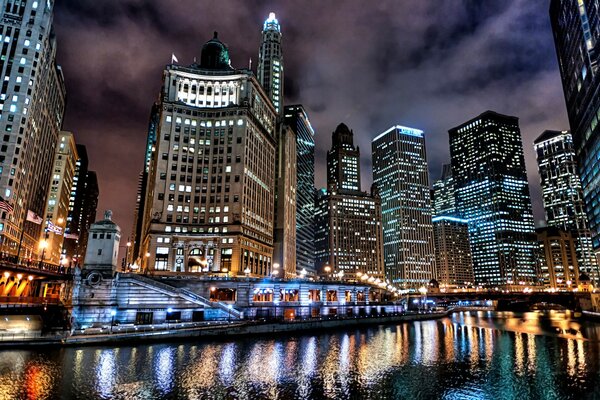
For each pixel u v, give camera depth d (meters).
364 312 124.38
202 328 71.44
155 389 40.16
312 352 62.56
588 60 137.88
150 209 153.38
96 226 79.62
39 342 56.31
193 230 139.50
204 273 131.00
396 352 65.12
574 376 48.75
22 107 134.75
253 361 54.16
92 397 37.22
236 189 144.50
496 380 46.66
